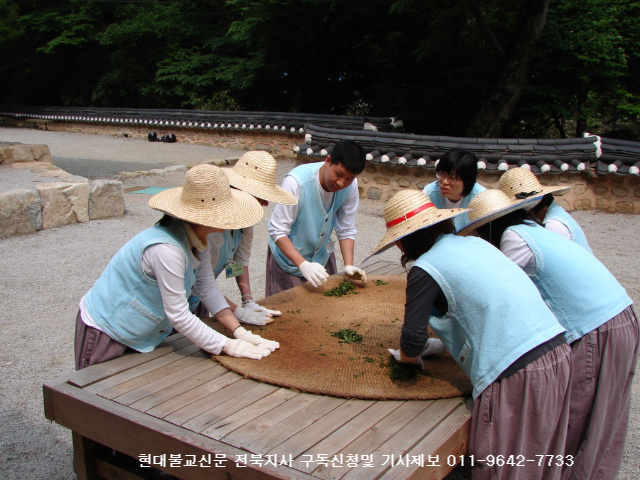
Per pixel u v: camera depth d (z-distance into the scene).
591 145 7.96
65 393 1.92
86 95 24.83
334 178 2.96
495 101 13.35
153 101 22.09
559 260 2.12
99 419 1.85
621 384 2.09
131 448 1.79
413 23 16.23
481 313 1.79
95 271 5.45
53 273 5.36
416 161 8.45
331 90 19.39
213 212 2.01
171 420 1.75
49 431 2.92
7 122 22.78
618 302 2.09
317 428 1.72
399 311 2.83
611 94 13.73
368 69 18.61
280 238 3.03
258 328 2.55
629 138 14.50
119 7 22.69
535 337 1.75
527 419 1.76
